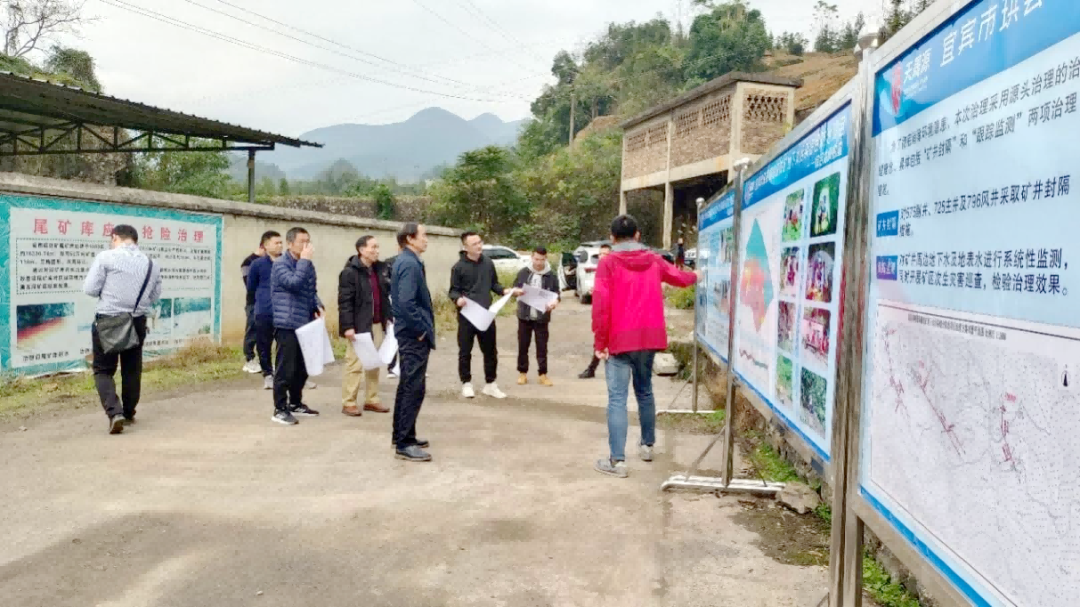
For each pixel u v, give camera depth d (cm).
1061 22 132
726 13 5366
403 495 448
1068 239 131
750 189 430
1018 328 147
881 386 221
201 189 2516
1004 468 153
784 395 338
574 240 3238
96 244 821
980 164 162
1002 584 154
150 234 888
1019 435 147
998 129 154
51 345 775
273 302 623
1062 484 134
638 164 2697
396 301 515
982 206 161
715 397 727
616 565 351
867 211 232
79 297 804
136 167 2348
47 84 1045
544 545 374
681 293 1510
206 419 636
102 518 400
